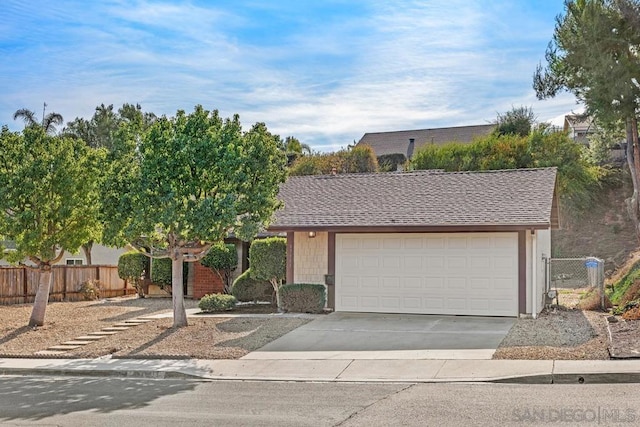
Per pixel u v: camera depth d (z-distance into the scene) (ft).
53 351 54.60
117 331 61.05
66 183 62.85
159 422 30.63
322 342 52.90
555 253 120.78
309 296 67.15
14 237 62.49
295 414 31.58
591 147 135.23
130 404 35.32
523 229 60.95
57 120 175.63
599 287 68.28
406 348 49.44
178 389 39.73
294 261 70.49
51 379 44.98
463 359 44.73
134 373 45.60
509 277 62.59
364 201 71.31
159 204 55.83
